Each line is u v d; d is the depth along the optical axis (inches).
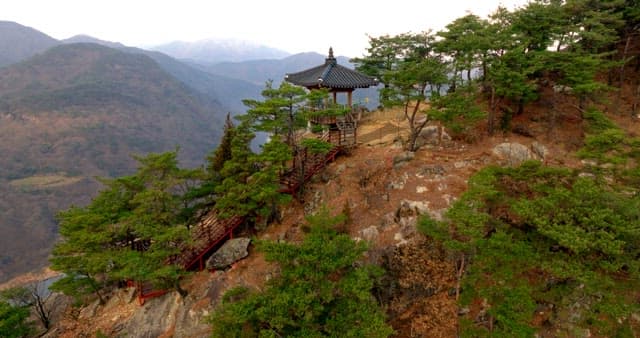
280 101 860.0
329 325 547.2
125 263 773.3
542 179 667.4
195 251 914.7
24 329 979.3
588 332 631.2
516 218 700.0
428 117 935.7
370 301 612.7
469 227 568.1
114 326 861.2
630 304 554.3
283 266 585.9
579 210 557.3
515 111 1108.5
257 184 849.5
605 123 890.7
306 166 1013.8
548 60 973.2
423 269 694.5
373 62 1497.3
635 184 596.7
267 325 580.4
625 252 547.5
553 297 633.0
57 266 864.9
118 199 960.9
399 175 904.9
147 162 935.0
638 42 1224.2
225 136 1063.6
